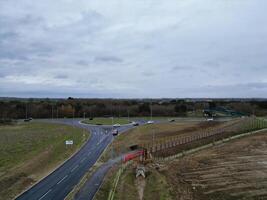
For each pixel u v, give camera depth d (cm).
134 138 12481
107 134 13450
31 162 8169
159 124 16762
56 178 6950
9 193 5916
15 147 10675
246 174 8000
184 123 17100
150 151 9956
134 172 7794
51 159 8788
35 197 5709
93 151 10000
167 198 6222
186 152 10488
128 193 6350
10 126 17288
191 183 7312
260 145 11531
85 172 7475
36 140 12181
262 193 6681
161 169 8388
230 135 13512
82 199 5619
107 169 7844
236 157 9781
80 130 14825
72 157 9156
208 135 13288
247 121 17275
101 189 6238
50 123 18462
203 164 8988
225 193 6681
